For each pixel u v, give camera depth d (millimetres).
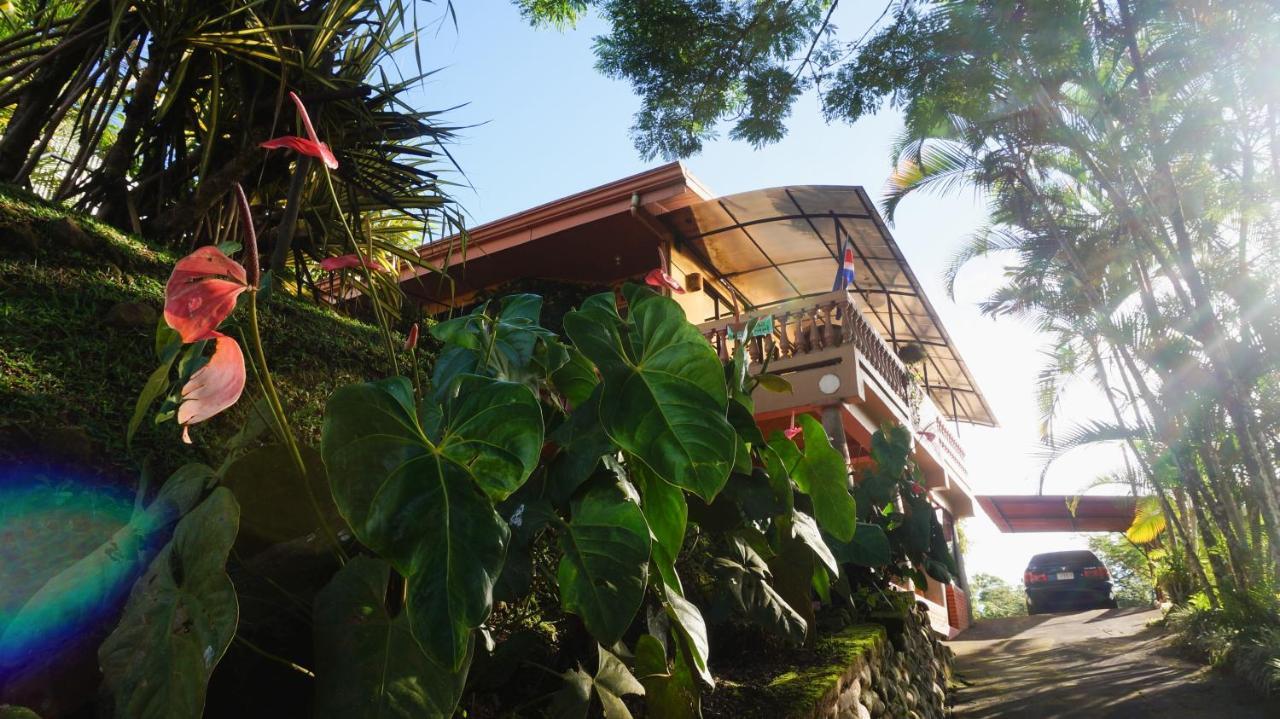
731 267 11906
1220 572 11531
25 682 1271
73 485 1696
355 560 1470
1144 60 10219
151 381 1553
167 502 1463
